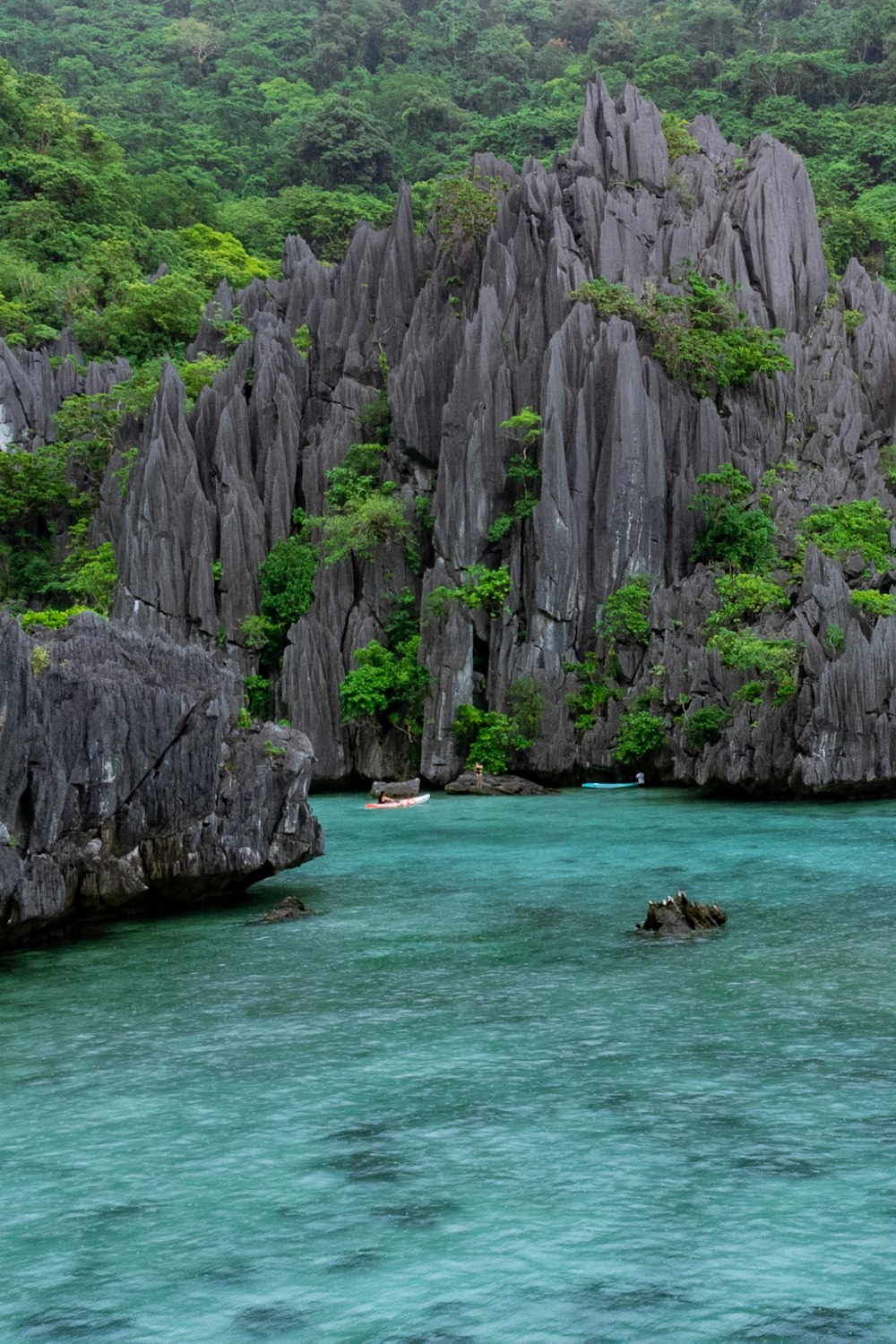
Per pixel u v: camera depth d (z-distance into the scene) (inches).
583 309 3132.4
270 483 3356.3
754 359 3282.5
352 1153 648.4
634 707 2711.6
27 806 1109.1
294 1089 747.4
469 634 2913.4
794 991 930.1
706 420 3117.6
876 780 2267.5
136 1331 486.0
